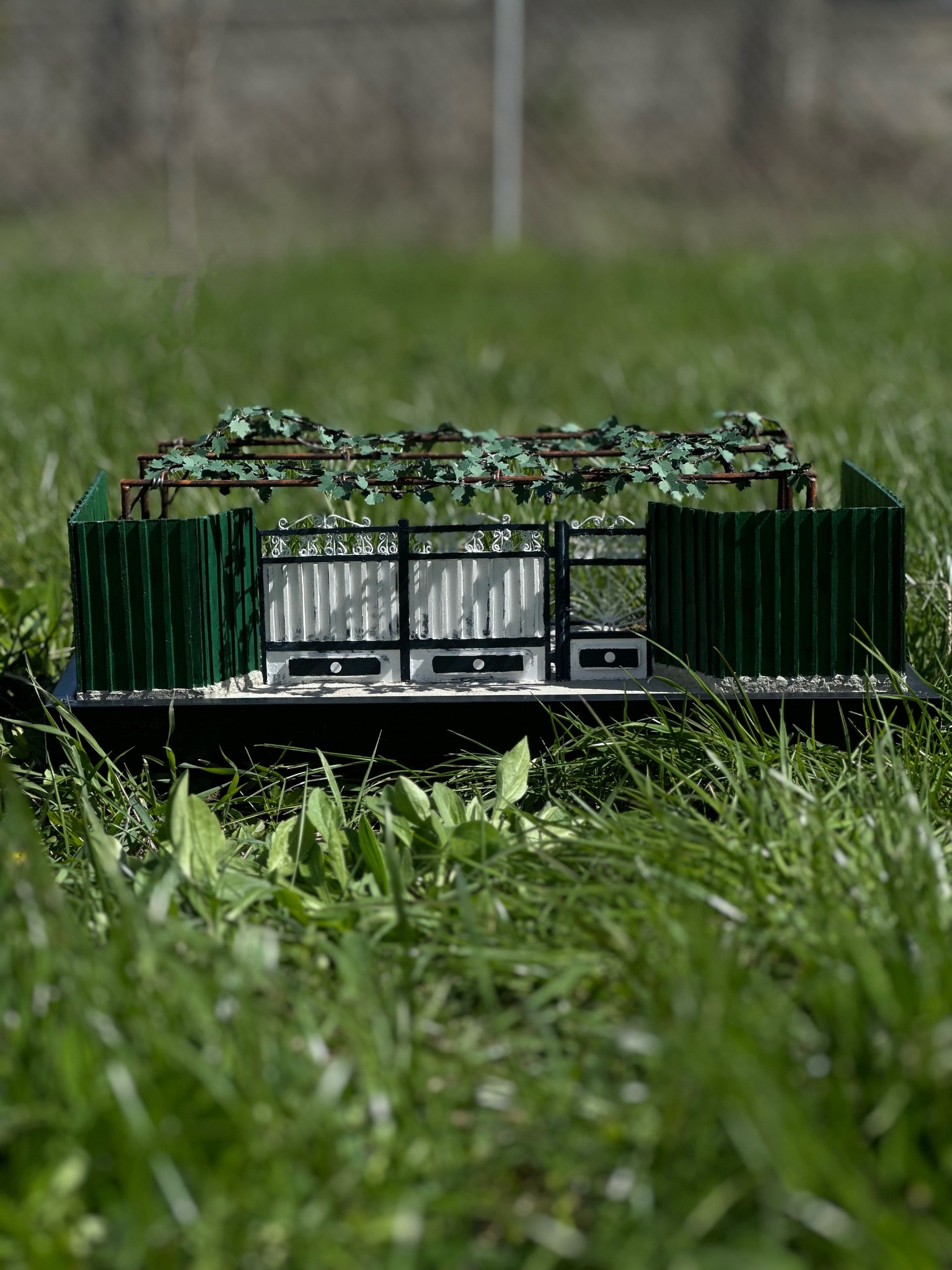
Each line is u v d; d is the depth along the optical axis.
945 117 5.10
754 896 1.20
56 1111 1.10
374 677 1.38
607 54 5.14
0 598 1.53
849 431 1.87
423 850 1.27
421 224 4.75
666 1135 1.10
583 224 4.73
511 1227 1.09
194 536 1.34
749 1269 1.07
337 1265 1.07
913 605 1.52
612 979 1.18
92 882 1.24
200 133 4.73
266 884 1.24
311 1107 1.10
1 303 3.21
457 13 4.98
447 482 1.36
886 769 1.31
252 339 2.80
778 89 5.08
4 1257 1.07
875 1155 1.10
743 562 1.34
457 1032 1.16
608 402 2.21
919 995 1.12
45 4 4.74
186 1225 1.08
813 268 3.76
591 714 1.35
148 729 1.35
